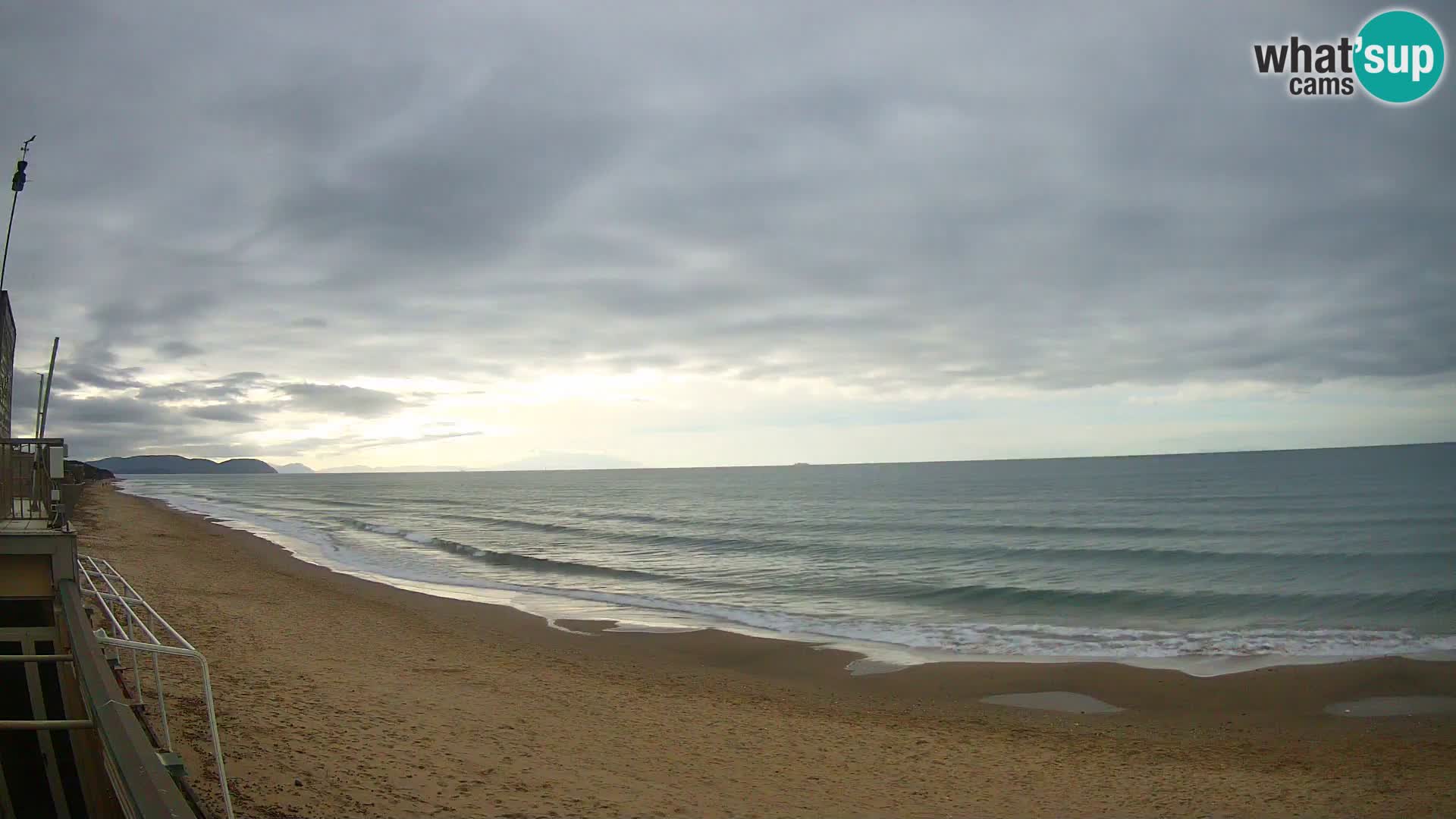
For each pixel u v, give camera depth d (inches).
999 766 372.5
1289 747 404.8
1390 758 383.9
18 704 259.3
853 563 1176.2
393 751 298.2
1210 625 698.2
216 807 215.5
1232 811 313.7
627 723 404.2
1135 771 367.6
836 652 617.0
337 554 1223.5
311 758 272.4
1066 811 311.4
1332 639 619.2
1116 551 1229.7
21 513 351.3
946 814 302.0
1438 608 745.0
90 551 870.4
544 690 459.8
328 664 445.1
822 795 315.3
